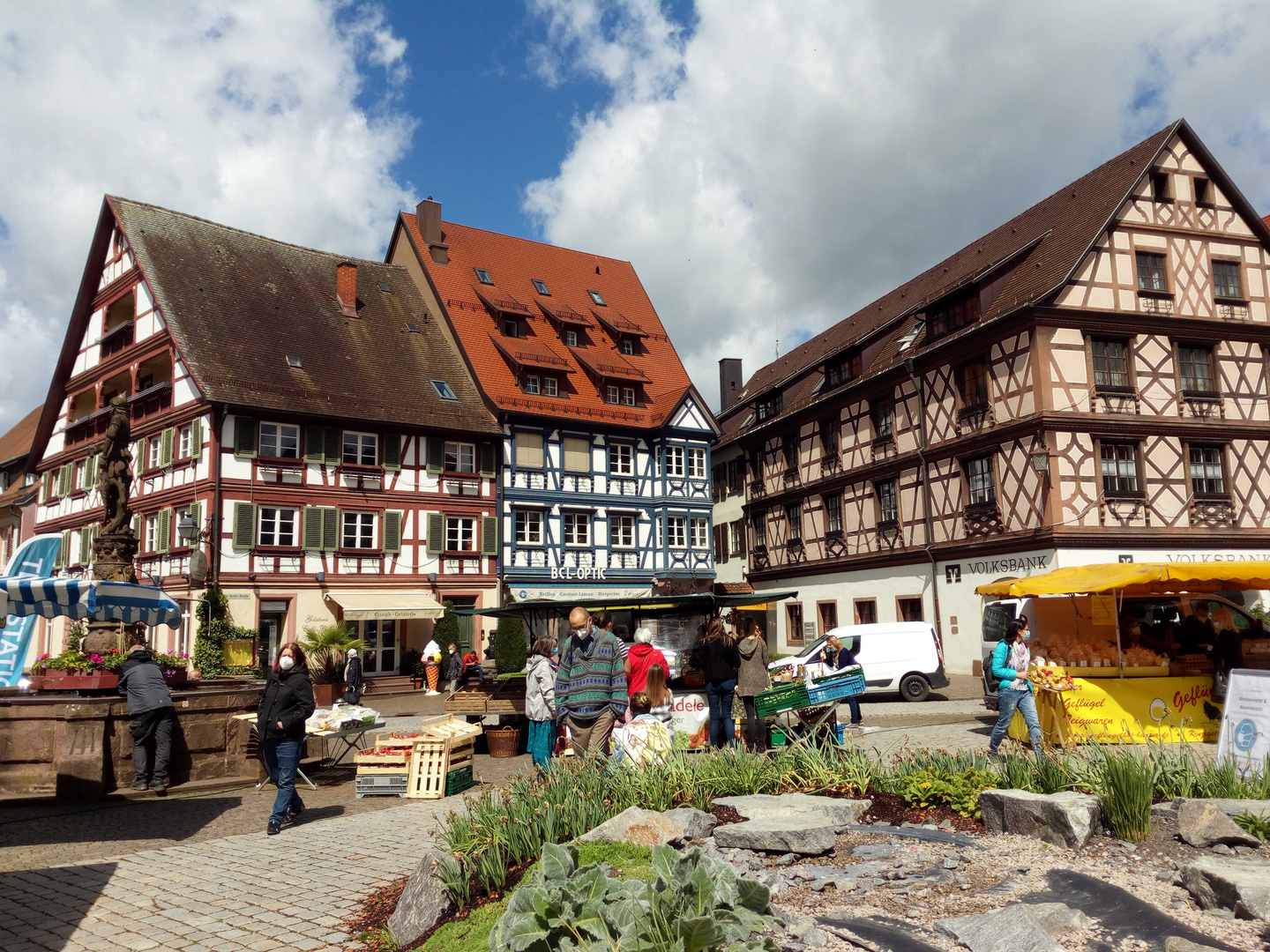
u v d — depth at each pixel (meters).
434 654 26.66
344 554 28.72
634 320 40.84
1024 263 26.56
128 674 10.68
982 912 4.74
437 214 37.12
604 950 3.53
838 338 39.16
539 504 33.41
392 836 8.24
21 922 5.88
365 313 33.94
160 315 28.81
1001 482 25.05
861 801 6.75
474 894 5.28
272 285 32.44
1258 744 8.02
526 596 32.31
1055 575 13.16
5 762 10.60
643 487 36.19
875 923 4.59
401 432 30.47
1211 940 4.28
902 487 29.41
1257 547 24.80
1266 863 5.03
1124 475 24.20
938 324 28.45
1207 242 25.84
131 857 7.65
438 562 30.70
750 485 39.59
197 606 25.19
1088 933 4.47
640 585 35.22
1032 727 10.52
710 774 7.30
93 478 33.84
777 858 5.71
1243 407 25.52
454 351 34.69
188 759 11.28
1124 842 5.79
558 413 34.25
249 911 6.00
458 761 10.95
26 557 17.34
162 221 31.89
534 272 39.66
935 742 12.48
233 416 27.05
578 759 7.89
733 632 11.95
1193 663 12.73
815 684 10.69
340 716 11.94
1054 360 23.92
